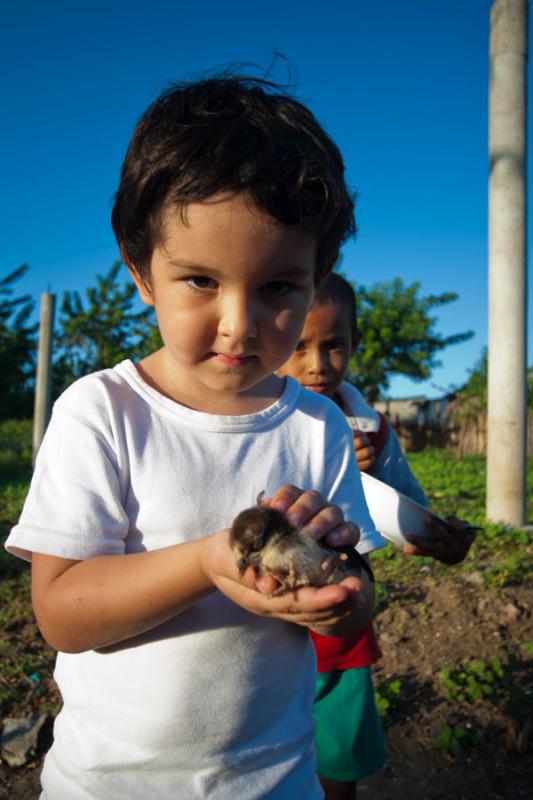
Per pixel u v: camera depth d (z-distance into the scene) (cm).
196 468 54
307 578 42
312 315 95
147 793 51
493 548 219
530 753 120
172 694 51
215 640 52
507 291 241
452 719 130
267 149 48
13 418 928
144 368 60
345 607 41
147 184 50
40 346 444
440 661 150
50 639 50
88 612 48
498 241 242
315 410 62
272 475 56
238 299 48
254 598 43
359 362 930
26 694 137
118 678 52
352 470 63
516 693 132
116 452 53
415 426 798
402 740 125
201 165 47
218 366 51
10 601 179
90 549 50
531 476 424
